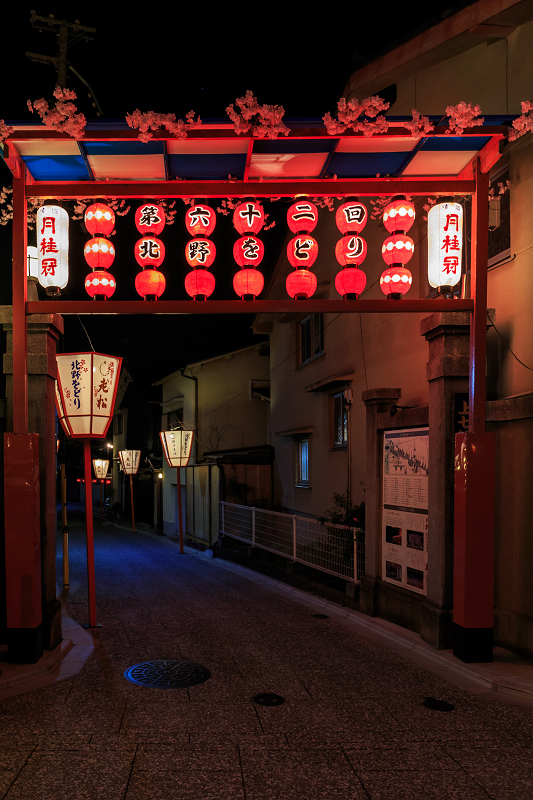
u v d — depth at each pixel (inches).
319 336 574.6
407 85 394.0
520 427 258.1
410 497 298.2
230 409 842.2
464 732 181.2
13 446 240.2
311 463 579.8
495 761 163.3
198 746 170.9
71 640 274.2
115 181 246.2
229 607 363.9
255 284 244.5
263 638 289.1
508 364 277.7
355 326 478.9
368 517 342.6
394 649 269.9
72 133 211.8
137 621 324.8
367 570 341.4
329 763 161.5
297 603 378.9
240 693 213.2
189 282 246.7
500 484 271.3
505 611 263.7
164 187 245.6
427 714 194.7
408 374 389.7
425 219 366.6
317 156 232.7
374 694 212.7
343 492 494.6
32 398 262.5
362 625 316.8
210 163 236.1
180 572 519.2
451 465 261.0
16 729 181.5
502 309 284.8
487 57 317.7
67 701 204.4
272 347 740.0
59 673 234.2
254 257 247.1
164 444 703.7
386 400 335.6
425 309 246.4
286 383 672.4
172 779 152.2
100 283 246.1
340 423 515.8
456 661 241.3
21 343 240.7
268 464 716.0
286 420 668.7
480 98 322.7
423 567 283.9
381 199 281.9
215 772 156.0
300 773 155.9
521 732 181.6
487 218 243.3
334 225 535.5
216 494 692.1
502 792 147.5
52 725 184.4
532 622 243.8
